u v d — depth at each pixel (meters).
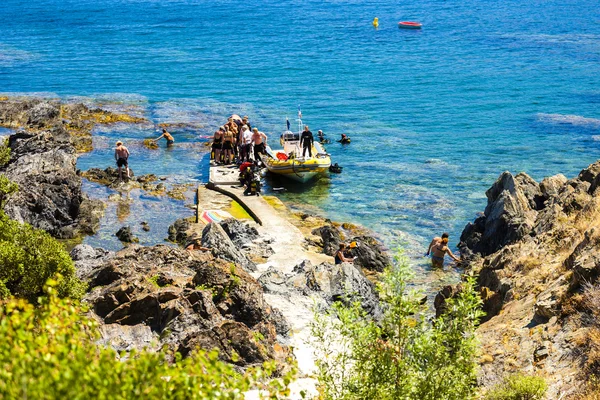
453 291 22.17
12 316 7.54
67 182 32.56
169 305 16.69
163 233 31.58
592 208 23.45
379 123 51.69
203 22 111.81
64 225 31.64
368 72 71.19
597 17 114.69
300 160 38.69
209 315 16.84
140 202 35.38
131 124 50.53
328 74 70.06
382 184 38.50
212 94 60.91
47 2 145.25
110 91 61.78
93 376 6.81
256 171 39.47
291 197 36.59
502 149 44.97
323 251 28.50
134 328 16.47
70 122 49.41
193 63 75.62
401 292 11.67
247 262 24.77
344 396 11.53
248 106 56.62
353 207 35.12
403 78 68.19
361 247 28.22
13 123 49.25
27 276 18.73
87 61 76.62
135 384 7.22
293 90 62.62
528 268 21.11
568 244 21.52
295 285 22.00
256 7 133.88
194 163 42.19
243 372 14.99
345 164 42.12
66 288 18.52
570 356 15.41
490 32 99.56
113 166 41.38
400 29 103.44
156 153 44.03
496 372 16.12
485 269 23.14
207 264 18.38
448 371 11.29
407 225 32.72
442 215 33.88
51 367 6.83
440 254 27.75
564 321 16.66
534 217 28.83
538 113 54.25
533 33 97.75
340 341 12.86
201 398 7.61
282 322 18.27
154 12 126.19
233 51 83.81
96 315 17.42
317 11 126.94
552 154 43.81
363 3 141.12
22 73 69.56
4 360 6.99
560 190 29.86
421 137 47.97
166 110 54.81
